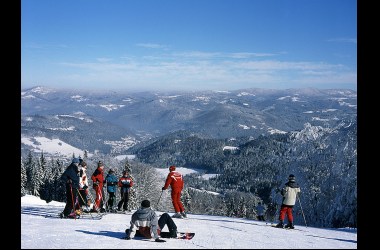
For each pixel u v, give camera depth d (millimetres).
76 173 13336
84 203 13891
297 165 43750
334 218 36562
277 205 37500
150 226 9469
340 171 39406
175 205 15312
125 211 16500
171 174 15094
